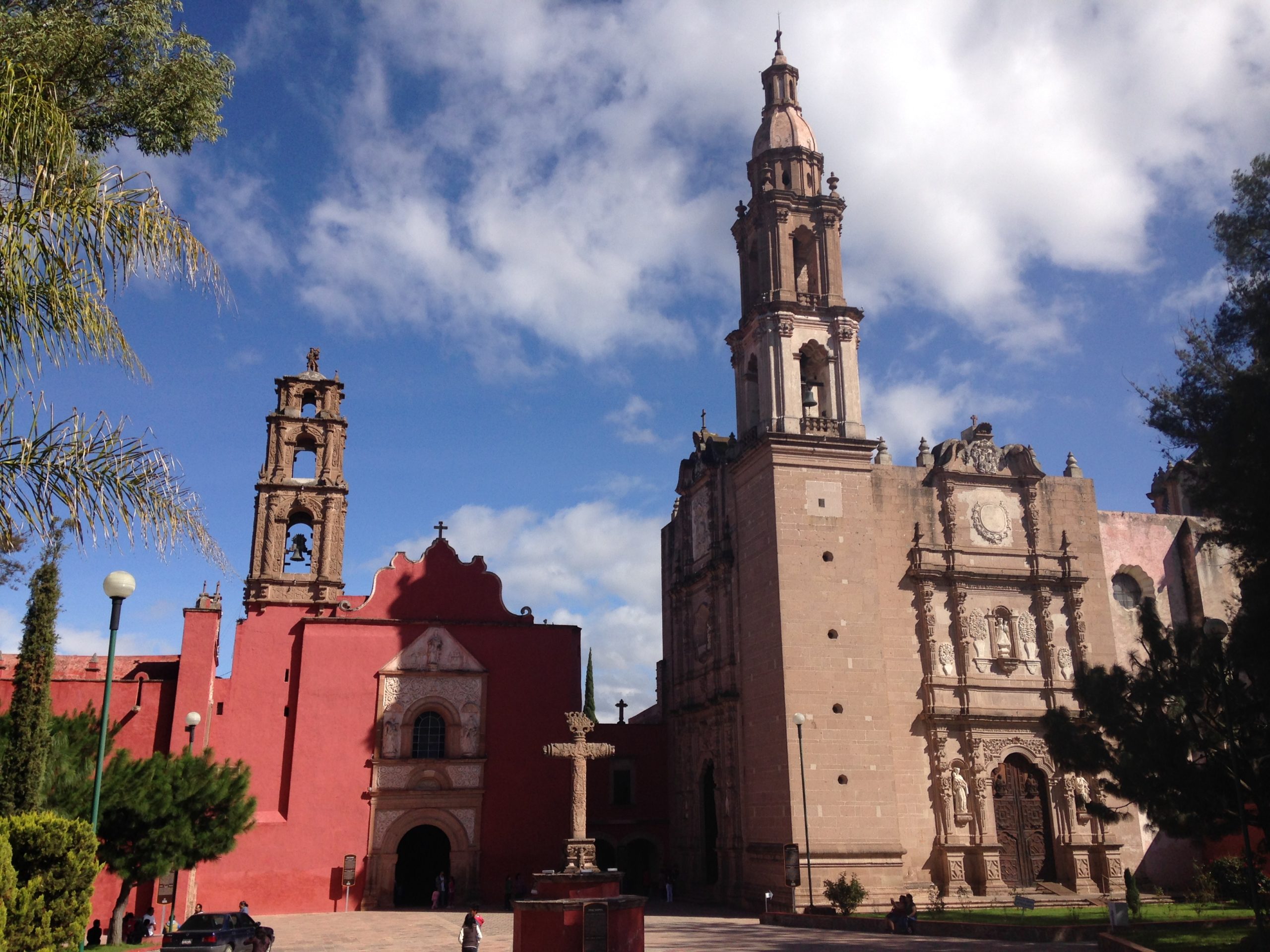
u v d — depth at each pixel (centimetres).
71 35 1552
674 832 5403
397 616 5100
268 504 5172
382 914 4375
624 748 5600
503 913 4400
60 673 5059
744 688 4634
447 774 4866
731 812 4628
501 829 4862
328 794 4691
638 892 5606
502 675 5091
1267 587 2138
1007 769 4512
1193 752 2331
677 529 5756
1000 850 4316
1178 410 2411
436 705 4959
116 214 1368
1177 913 3412
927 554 4681
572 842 2883
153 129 1727
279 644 4897
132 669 5272
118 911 3491
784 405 4647
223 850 3531
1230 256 2333
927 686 4478
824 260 4975
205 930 2931
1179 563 5178
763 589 4522
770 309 4797
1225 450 2125
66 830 1831
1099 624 4831
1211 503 2230
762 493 4619
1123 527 5134
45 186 1311
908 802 4325
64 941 1795
